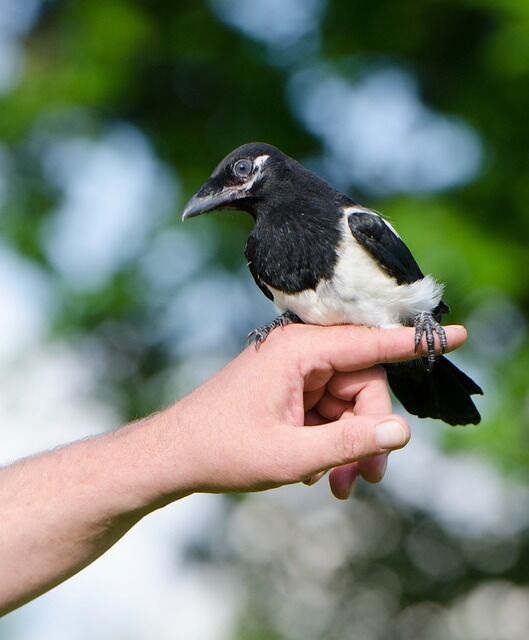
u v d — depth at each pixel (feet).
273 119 41.19
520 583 44.37
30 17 42.11
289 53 40.65
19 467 17.43
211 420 16.44
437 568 45.39
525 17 34.78
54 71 40.40
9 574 16.71
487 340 38.06
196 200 23.22
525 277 36.47
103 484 16.63
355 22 39.99
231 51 40.91
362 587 46.26
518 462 35.88
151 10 40.86
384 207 37.68
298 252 21.68
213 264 40.27
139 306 40.45
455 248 35.53
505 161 37.93
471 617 45.34
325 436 15.87
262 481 16.11
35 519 16.76
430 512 44.86
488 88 38.78
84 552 16.88
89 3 40.01
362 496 45.60
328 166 41.37
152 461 16.55
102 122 40.96
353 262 21.35
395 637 45.88
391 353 17.79
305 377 17.11
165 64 41.32
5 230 40.47
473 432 35.96
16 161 41.52
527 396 36.86
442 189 37.99
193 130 41.29
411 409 22.88
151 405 42.27
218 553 46.06
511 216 37.24
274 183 22.53
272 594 46.78
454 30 39.99
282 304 22.16
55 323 40.09
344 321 21.71
